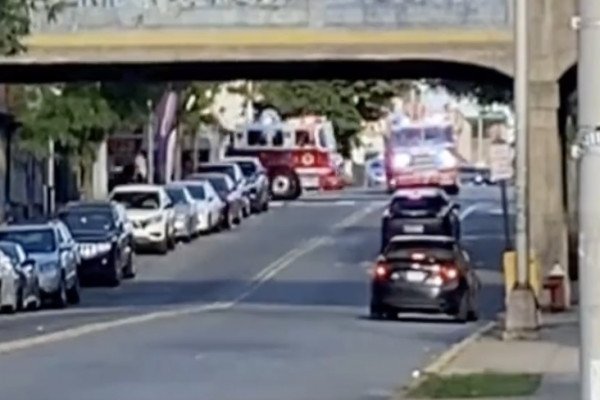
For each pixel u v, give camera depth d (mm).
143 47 70750
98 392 38438
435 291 64000
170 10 70750
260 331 58344
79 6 70750
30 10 67375
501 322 61438
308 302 75438
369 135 198000
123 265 89250
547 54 70562
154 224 103562
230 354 49094
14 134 112000
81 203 91500
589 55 16125
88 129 104812
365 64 71938
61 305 73688
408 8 70250
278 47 70500
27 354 48500
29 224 76562
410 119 151625
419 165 145125
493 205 142000
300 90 165625
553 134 70875
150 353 49062
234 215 124750
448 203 99062
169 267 97188
